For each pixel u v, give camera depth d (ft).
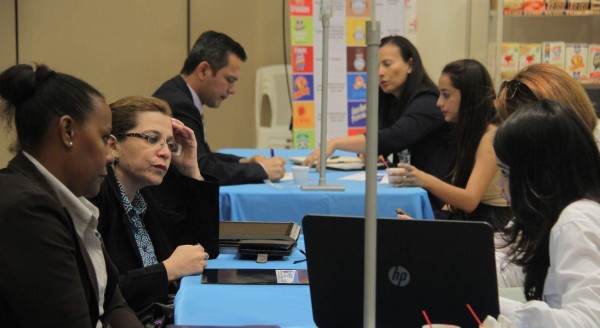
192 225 9.45
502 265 8.19
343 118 22.27
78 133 6.07
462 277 5.71
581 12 21.13
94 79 23.25
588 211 6.23
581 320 5.70
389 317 5.98
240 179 12.90
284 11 24.25
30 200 5.66
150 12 23.40
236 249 9.42
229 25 24.08
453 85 13.30
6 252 5.52
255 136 24.56
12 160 6.16
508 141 6.57
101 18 23.07
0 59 22.35
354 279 6.01
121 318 7.13
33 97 6.03
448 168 14.42
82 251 6.15
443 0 23.22
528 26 22.98
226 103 24.35
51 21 22.67
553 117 6.45
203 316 6.68
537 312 5.84
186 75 14.85
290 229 9.96
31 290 5.54
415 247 5.77
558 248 6.20
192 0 23.66
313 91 22.00
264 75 23.90
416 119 15.30
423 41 23.48
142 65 23.56
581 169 6.44
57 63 22.88
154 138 8.84
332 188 12.22
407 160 16.55
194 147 9.80
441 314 5.84
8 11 22.25
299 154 18.07
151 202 9.32
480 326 5.30
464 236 5.63
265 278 7.95
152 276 8.15
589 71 21.26
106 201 8.59
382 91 16.81
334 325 6.22
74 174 6.17
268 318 6.65
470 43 23.25
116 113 8.82
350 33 22.08
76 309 5.72
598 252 6.01
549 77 9.26
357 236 5.91
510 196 6.72
